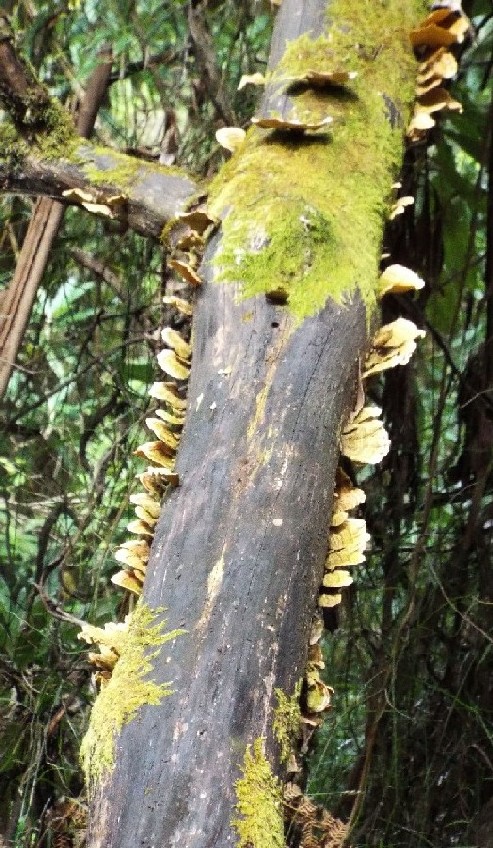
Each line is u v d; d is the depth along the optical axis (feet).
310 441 4.18
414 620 7.41
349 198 4.77
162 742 3.60
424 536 6.99
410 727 7.43
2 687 7.54
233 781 3.57
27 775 6.66
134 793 3.55
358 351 4.50
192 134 7.43
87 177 5.42
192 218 4.78
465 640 7.50
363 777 6.61
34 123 5.48
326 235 4.56
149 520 4.32
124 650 3.89
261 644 3.81
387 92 5.21
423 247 7.16
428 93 5.42
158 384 4.72
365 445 4.38
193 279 4.62
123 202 5.33
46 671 7.23
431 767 7.23
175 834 3.47
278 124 4.85
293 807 4.13
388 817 7.17
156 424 4.55
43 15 7.48
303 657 3.95
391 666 6.75
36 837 6.66
